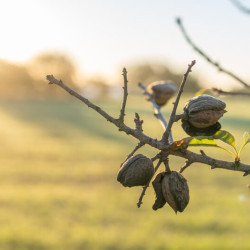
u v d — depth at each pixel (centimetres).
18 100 11869
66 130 5603
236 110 8569
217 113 226
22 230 1484
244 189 2269
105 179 2609
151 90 356
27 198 2016
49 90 12494
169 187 215
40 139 4588
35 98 12231
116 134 5253
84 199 2033
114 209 1850
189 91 4856
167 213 1817
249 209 1795
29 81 12025
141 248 1380
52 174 2720
